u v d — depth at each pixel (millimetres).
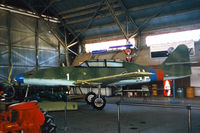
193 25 15242
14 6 17000
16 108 3088
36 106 3246
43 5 17531
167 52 15234
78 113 7148
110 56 18828
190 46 14305
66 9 17875
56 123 5496
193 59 13719
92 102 7617
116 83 9047
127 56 16531
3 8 16391
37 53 18875
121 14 16844
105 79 7281
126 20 16281
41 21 19250
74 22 19109
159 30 16938
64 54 21250
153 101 10539
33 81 7605
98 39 20641
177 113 7004
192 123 5391
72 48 21766
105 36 20016
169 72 10188
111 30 19344
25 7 18203
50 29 18812
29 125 3070
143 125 5203
